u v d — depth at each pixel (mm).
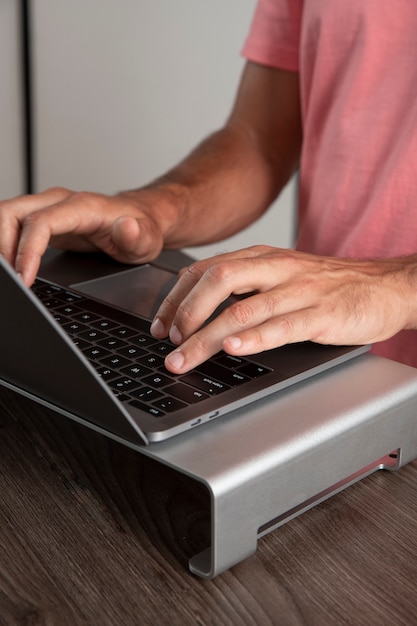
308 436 540
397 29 1000
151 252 891
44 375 538
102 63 2475
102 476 594
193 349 615
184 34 2264
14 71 2611
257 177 1168
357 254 1036
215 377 602
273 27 1181
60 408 584
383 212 1016
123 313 731
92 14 2449
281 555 521
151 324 700
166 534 532
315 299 674
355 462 576
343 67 1061
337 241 1091
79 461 612
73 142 2613
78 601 474
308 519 558
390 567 512
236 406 565
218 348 627
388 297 712
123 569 501
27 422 665
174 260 980
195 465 498
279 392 594
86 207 865
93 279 824
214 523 485
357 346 674
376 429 585
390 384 614
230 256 727
